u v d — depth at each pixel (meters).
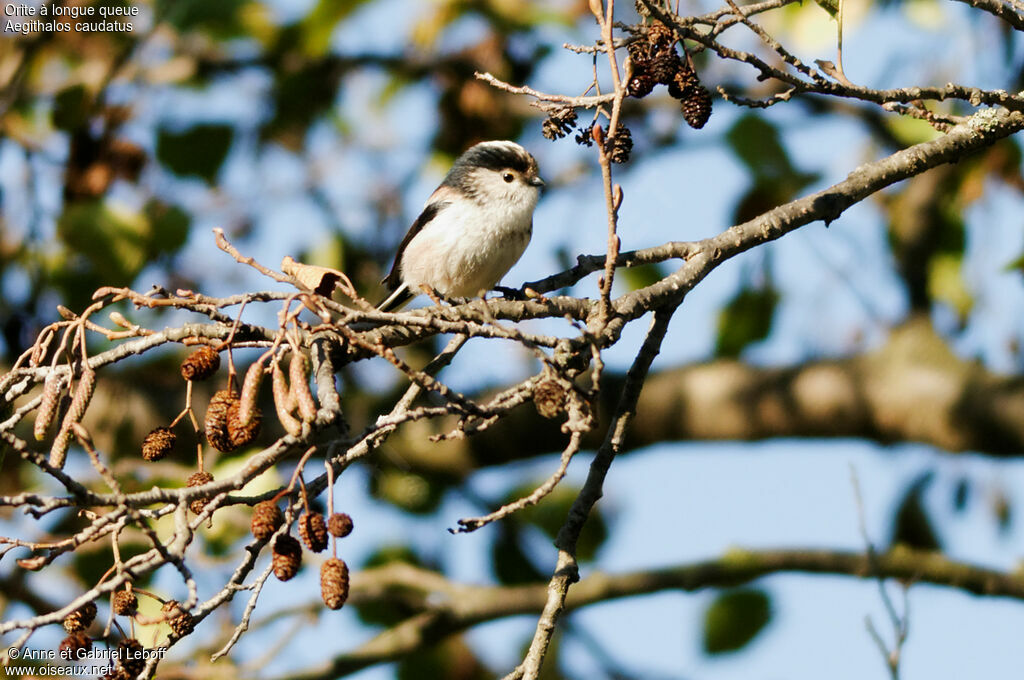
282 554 5.10
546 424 12.76
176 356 12.21
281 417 5.18
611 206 5.95
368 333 7.08
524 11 12.38
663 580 11.98
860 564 11.79
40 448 11.81
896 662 8.23
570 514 6.50
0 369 11.27
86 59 12.40
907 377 12.10
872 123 12.45
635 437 12.95
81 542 4.89
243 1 12.13
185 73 12.88
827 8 7.10
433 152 13.16
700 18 6.68
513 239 12.04
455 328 5.88
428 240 12.01
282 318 5.38
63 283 11.50
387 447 12.70
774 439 12.66
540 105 6.74
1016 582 11.41
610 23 5.87
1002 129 7.98
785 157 11.54
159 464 10.67
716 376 12.88
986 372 11.98
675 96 6.52
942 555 11.73
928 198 12.29
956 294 12.15
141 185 12.27
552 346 6.01
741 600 11.88
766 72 6.74
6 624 4.63
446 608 11.90
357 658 11.60
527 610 11.98
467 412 5.56
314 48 12.80
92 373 5.57
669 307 7.12
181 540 4.93
